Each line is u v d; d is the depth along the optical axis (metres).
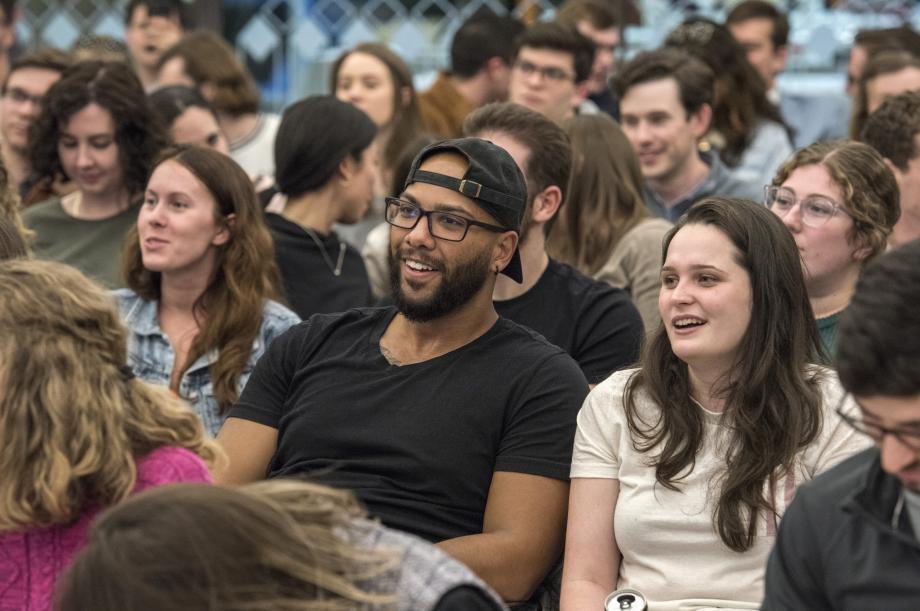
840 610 3.87
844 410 5.32
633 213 8.38
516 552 5.65
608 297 7.03
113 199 9.21
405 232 5.90
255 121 12.04
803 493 3.99
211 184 7.29
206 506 3.15
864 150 6.80
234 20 13.23
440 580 3.52
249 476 6.21
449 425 5.82
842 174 6.64
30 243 8.32
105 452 4.51
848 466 3.97
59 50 12.42
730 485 5.26
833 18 12.84
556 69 11.38
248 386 6.42
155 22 13.46
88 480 4.56
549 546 5.77
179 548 3.05
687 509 5.35
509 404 5.86
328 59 12.99
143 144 9.18
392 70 11.53
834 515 3.87
